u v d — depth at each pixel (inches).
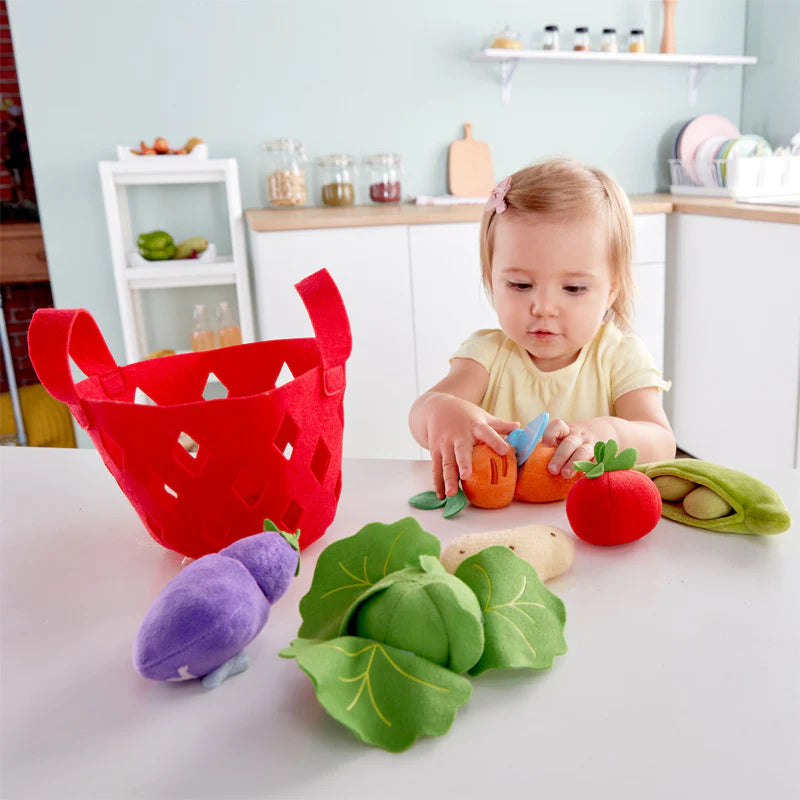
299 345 23.7
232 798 11.5
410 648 13.3
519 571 15.3
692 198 92.7
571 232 30.9
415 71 97.0
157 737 13.0
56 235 94.0
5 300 116.1
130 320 87.4
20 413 101.9
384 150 98.7
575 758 11.9
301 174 92.1
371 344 82.4
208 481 17.7
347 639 13.6
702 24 103.3
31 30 88.0
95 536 21.5
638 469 21.5
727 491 19.6
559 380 38.9
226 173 84.9
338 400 19.7
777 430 74.0
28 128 90.6
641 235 85.0
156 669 13.7
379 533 16.0
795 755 11.8
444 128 99.3
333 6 93.3
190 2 90.4
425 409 27.3
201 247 90.7
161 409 16.9
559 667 14.3
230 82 93.4
